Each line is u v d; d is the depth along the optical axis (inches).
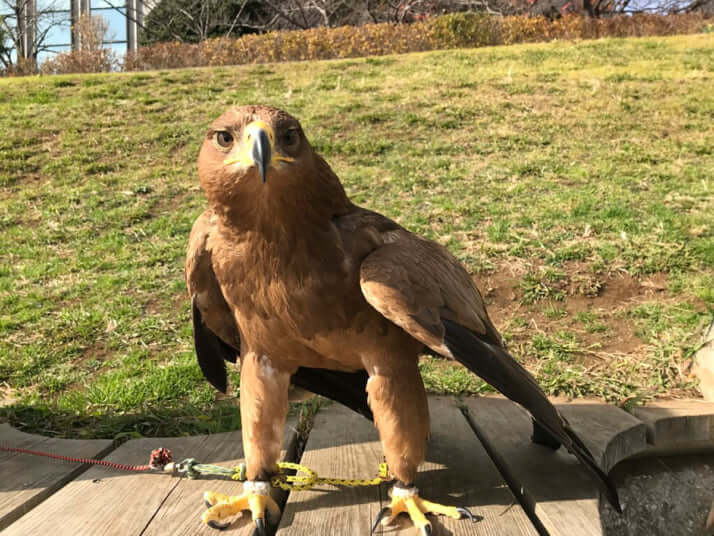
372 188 90.5
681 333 50.2
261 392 26.1
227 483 28.6
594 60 170.7
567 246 66.3
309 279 23.8
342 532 24.2
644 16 246.1
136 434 38.2
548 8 314.5
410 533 24.1
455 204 81.8
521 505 27.5
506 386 23.1
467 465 30.0
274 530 25.9
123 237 80.4
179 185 96.8
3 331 56.9
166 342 54.6
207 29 370.6
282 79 162.7
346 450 32.1
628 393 42.1
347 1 361.4
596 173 90.4
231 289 25.1
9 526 24.6
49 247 78.2
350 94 141.3
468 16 227.8
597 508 25.5
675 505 38.7
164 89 154.2
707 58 164.6
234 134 22.9
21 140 118.3
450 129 116.3
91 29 334.0
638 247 65.4
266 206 22.7
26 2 415.5
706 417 37.2
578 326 54.2
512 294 59.7
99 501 26.8
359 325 24.6
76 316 59.1
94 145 116.3
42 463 31.2
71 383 48.4
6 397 46.1
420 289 23.3
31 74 233.8
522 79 147.6
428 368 47.6
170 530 24.4
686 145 101.5
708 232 68.1
